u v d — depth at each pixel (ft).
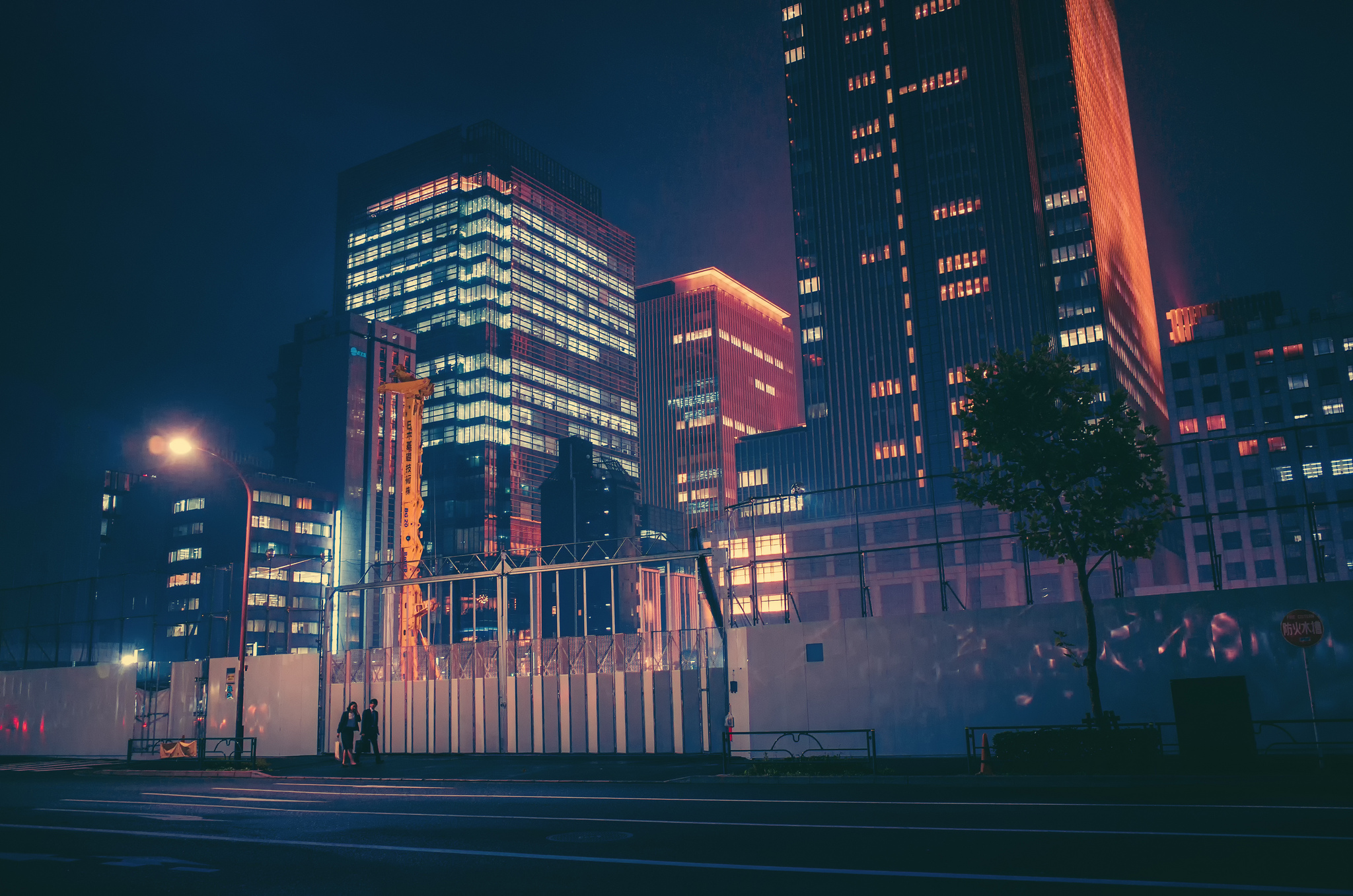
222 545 535.60
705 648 121.80
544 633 549.54
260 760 105.70
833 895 31.12
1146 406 525.75
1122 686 87.81
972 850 38.29
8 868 40.42
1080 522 76.07
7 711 151.02
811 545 325.42
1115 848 37.78
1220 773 63.05
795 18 549.95
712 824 48.49
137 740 119.96
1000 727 71.31
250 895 34.12
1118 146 570.87
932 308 486.38
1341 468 378.94
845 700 98.37
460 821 53.16
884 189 508.53
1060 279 463.83
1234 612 84.84
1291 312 413.39
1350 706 79.66
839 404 498.28
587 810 56.49
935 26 510.58
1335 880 31.07
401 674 143.74
